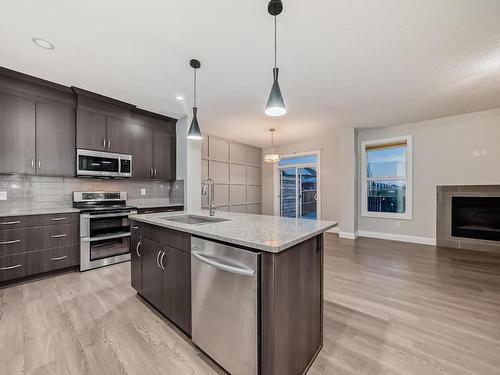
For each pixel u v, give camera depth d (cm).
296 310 137
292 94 332
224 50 228
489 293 247
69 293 247
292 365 134
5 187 299
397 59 244
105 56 239
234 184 653
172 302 186
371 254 390
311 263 156
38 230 279
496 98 347
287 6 172
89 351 161
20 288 258
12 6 170
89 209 323
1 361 151
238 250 131
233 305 135
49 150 305
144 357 156
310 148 636
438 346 167
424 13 179
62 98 317
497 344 168
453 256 379
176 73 275
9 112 276
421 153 465
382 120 457
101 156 349
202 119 452
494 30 198
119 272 308
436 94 332
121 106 371
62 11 176
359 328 189
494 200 400
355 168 518
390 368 147
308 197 658
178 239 179
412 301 232
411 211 476
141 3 169
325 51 230
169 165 450
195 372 145
